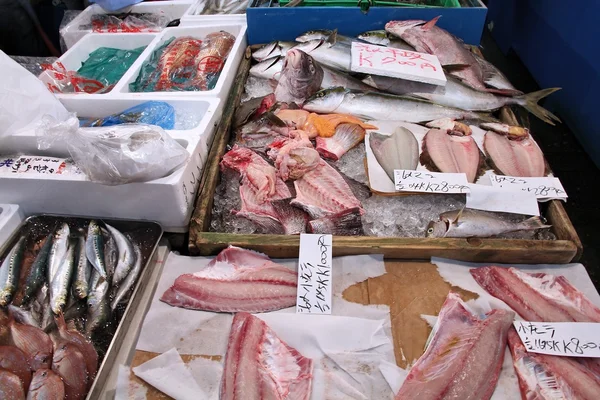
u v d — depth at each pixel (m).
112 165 1.48
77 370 1.21
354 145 1.93
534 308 1.36
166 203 1.61
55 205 1.70
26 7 3.17
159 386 1.22
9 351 1.22
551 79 3.29
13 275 1.48
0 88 1.68
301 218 1.63
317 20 2.66
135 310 1.44
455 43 2.44
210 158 1.84
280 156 1.73
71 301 1.44
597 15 2.63
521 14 3.80
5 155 1.78
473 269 1.50
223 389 1.20
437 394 1.16
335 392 1.21
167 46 2.69
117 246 1.55
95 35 2.92
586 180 2.78
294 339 1.33
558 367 1.22
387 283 1.47
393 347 1.30
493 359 1.23
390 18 2.62
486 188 1.68
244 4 3.25
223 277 1.47
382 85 2.29
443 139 1.90
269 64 2.48
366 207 1.70
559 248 1.48
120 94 2.16
